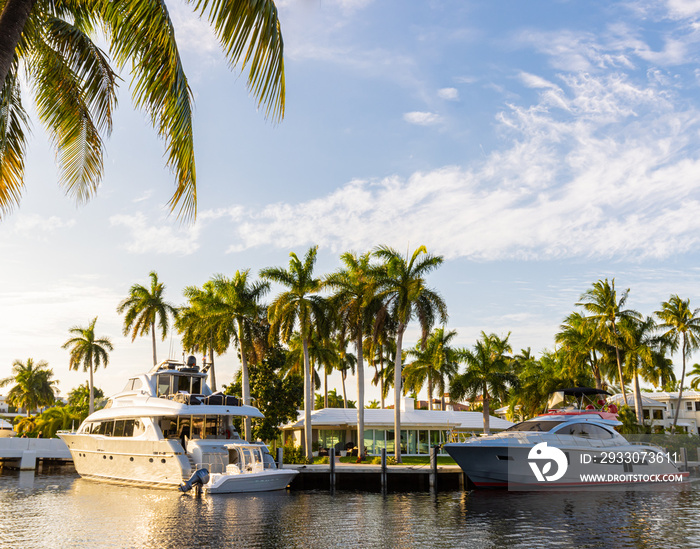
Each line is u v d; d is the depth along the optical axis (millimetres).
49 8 8883
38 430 62000
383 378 67625
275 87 6789
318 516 19281
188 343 46188
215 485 24875
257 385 44281
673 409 74500
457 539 15453
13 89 8734
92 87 8742
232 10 6707
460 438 31078
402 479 30062
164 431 28516
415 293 37156
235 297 40219
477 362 50000
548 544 14883
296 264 39281
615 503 22547
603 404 32562
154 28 7270
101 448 30719
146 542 14898
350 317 38844
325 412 50281
